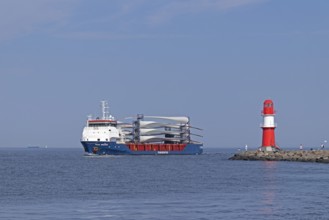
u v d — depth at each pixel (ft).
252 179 354.13
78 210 207.72
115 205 221.25
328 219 185.57
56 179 366.84
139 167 537.65
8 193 269.85
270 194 258.57
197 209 208.74
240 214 196.03
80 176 399.24
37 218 189.37
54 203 228.22
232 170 468.34
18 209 210.79
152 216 192.95
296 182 326.44
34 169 514.68
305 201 230.89
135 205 221.05
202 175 401.90
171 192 271.69
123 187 300.61
